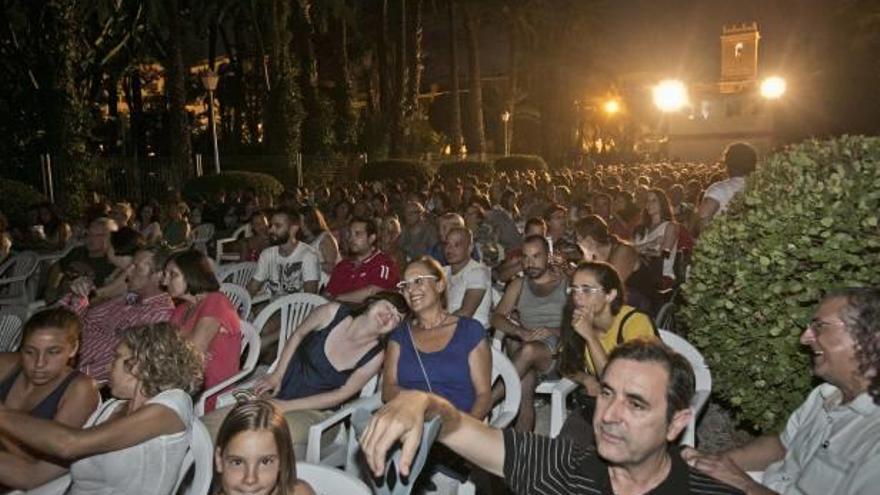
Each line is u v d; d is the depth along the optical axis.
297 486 2.96
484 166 32.41
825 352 2.83
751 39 47.72
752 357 4.11
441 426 2.20
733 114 48.56
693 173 21.73
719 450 5.50
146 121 41.22
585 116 58.53
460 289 6.51
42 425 3.07
